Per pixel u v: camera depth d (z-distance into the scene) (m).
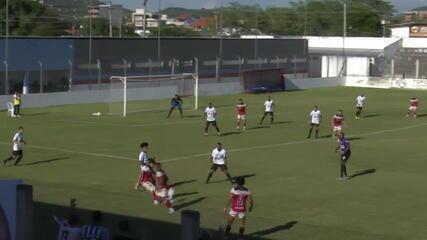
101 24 138.88
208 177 32.75
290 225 25.30
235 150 43.06
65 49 76.00
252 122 58.00
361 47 123.50
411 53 119.38
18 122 55.19
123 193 30.27
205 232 18.45
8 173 34.78
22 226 19.00
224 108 69.19
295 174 35.44
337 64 112.44
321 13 179.50
